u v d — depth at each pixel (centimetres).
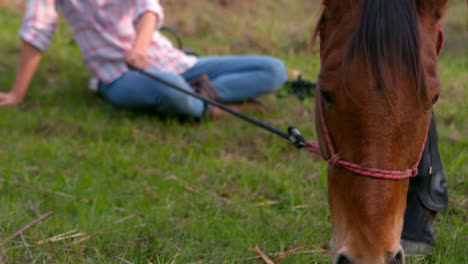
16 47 580
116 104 436
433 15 167
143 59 370
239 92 438
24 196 299
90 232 256
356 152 159
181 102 407
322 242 250
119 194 312
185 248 242
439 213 281
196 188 319
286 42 620
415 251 228
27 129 408
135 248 245
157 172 341
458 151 353
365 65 154
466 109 420
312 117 422
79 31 424
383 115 154
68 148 374
